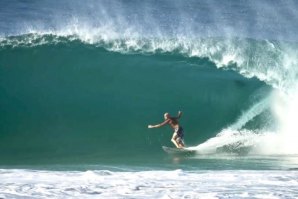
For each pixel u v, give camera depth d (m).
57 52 74.50
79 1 138.62
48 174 45.25
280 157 58.19
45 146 65.19
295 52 75.38
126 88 73.25
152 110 71.31
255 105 71.12
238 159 57.09
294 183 41.47
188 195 36.50
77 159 58.69
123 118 70.19
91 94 72.25
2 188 37.91
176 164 54.47
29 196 35.59
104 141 66.62
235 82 73.56
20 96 70.94
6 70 72.75
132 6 138.88
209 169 50.94
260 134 66.06
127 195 36.38
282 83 73.88
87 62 74.44
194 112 71.25
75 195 36.16
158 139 66.25
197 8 143.88
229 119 70.38
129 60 75.19
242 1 159.88
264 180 42.69
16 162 57.03
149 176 44.19
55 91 72.06
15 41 74.50
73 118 69.62
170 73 74.62
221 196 36.38
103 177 43.41
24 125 68.31
